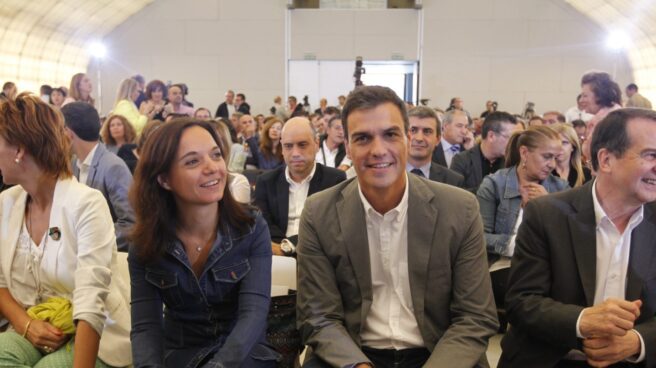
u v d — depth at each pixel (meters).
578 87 15.29
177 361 1.81
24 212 2.00
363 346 1.90
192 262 1.86
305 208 1.99
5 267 1.98
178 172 1.75
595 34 15.08
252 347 1.80
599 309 1.68
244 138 7.82
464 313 1.82
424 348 1.86
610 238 1.80
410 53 15.40
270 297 1.94
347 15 15.36
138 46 15.79
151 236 1.77
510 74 15.33
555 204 1.89
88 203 1.94
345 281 1.90
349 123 1.79
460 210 1.85
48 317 1.88
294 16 15.45
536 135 2.85
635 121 1.69
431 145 3.34
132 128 4.42
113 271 2.07
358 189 1.90
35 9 12.51
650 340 1.70
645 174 1.68
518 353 1.93
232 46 15.61
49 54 14.48
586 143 3.62
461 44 15.27
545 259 1.90
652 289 1.76
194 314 1.86
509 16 15.11
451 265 1.86
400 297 1.87
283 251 2.77
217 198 1.78
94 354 1.82
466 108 15.50
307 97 14.26
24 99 1.91
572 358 1.90
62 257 1.93
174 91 6.87
